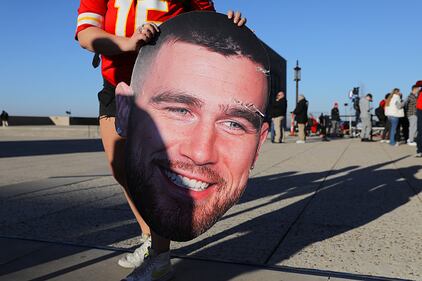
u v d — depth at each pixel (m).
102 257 2.76
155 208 2.00
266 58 1.98
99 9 2.19
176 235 2.02
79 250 2.88
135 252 2.59
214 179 1.98
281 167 7.54
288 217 3.85
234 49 1.93
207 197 2.00
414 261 2.72
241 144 1.99
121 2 2.22
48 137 21.95
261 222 3.67
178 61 1.93
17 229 3.38
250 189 5.29
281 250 2.93
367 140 16.89
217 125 1.95
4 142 16.34
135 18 2.21
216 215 2.03
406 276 2.47
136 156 2.00
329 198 4.73
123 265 2.60
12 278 2.41
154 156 1.97
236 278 2.43
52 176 6.39
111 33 2.24
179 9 2.28
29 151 11.67
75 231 3.34
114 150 2.40
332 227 3.52
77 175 6.52
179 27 1.94
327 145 14.16
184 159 1.95
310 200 4.62
